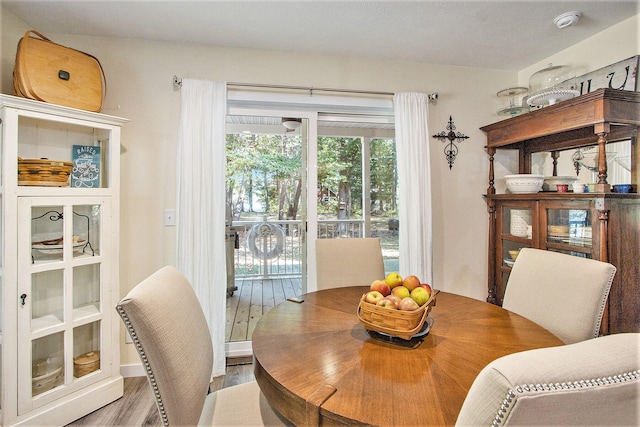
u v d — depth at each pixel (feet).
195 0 5.91
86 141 6.62
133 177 7.29
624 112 5.94
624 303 5.84
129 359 7.22
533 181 7.59
